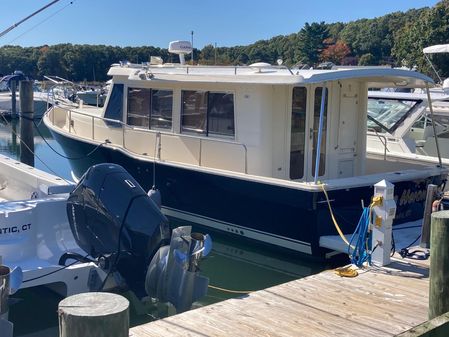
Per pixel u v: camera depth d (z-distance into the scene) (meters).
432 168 7.47
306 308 4.41
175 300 4.63
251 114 7.01
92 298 2.51
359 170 7.79
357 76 6.48
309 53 74.38
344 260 6.70
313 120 7.26
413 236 6.56
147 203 5.12
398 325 4.10
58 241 5.52
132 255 4.98
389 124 10.46
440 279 3.92
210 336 3.87
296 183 6.30
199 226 7.68
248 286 6.26
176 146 7.90
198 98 7.64
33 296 5.26
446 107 11.52
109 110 8.84
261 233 6.93
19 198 6.92
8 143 18.83
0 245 5.09
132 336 3.83
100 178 5.20
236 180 6.84
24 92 11.25
